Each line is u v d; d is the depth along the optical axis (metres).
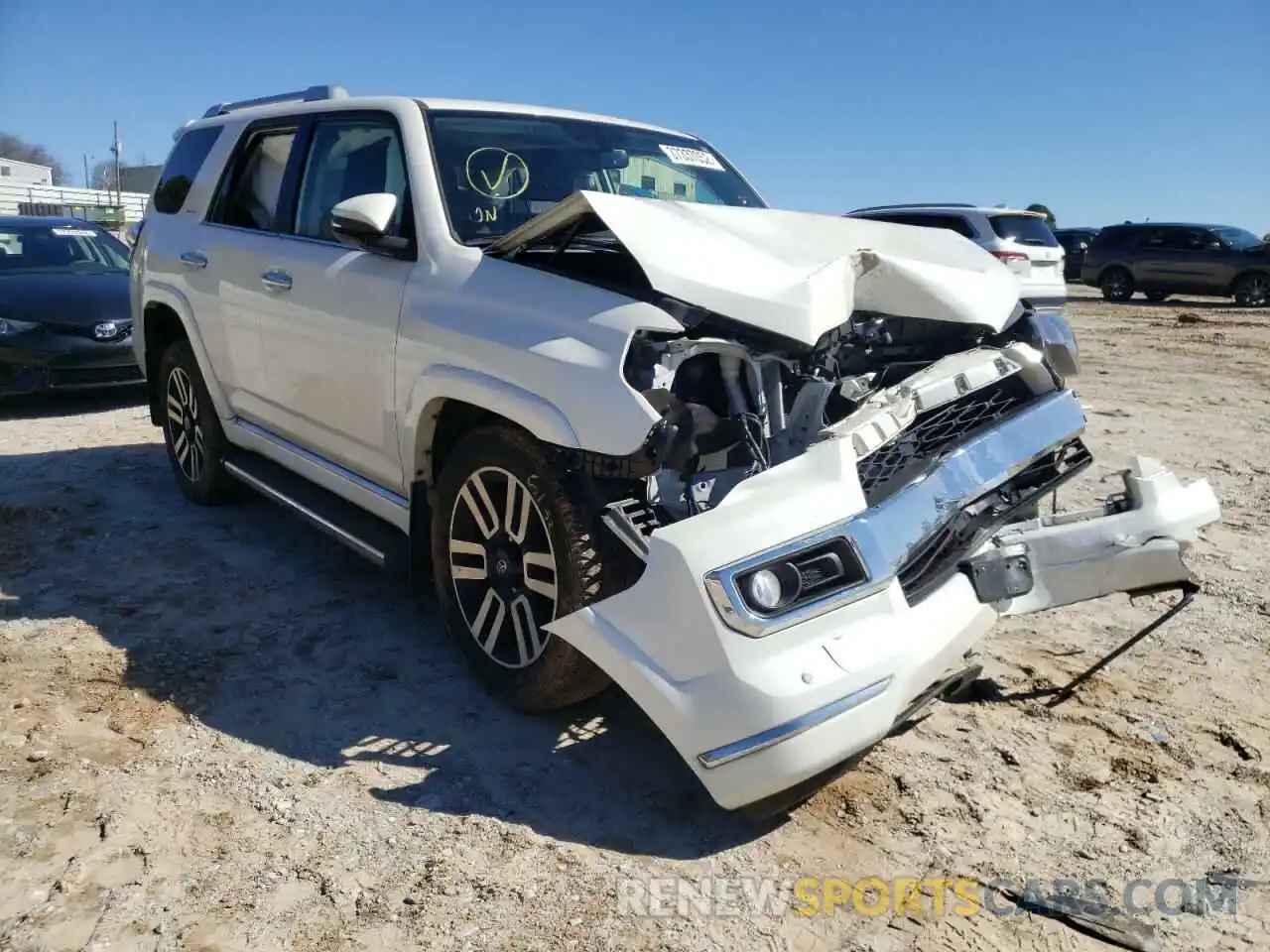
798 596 2.59
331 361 4.00
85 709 3.42
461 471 3.37
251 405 4.78
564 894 2.58
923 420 3.38
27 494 5.75
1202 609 4.45
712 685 2.54
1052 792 3.07
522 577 3.27
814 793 2.72
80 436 7.34
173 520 5.36
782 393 3.17
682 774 3.12
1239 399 9.82
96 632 4.01
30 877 2.59
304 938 2.41
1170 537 3.49
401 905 2.52
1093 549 3.44
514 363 3.11
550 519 3.05
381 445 3.81
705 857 2.75
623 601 2.70
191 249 5.09
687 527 2.62
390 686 3.63
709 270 2.96
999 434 3.27
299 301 4.18
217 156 5.15
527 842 2.78
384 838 2.78
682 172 4.61
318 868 2.65
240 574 4.63
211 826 2.81
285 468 4.86
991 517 3.34
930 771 3.16
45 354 7.95
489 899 2.55
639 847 2.78
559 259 3.49
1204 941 2.47
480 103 4.27
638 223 3.02
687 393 3.08
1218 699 3.65
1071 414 3.53
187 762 3.13
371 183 4.09
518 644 3.29
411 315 3.55
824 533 2.66
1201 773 3.18
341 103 4.40
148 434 7.45
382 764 3.14
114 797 2.93
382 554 3.75
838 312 3.09
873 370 3.72
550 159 4.17
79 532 5.14
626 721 3.43
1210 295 21.83
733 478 3.02
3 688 3.53
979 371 3.38
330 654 3.87
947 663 2.89
